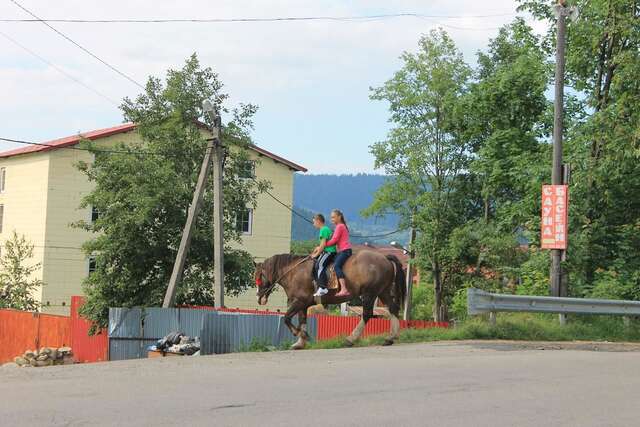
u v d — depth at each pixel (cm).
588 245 2522
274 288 1789
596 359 1305
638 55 2556
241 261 3578
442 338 1700
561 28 2111
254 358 1286
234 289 3634
